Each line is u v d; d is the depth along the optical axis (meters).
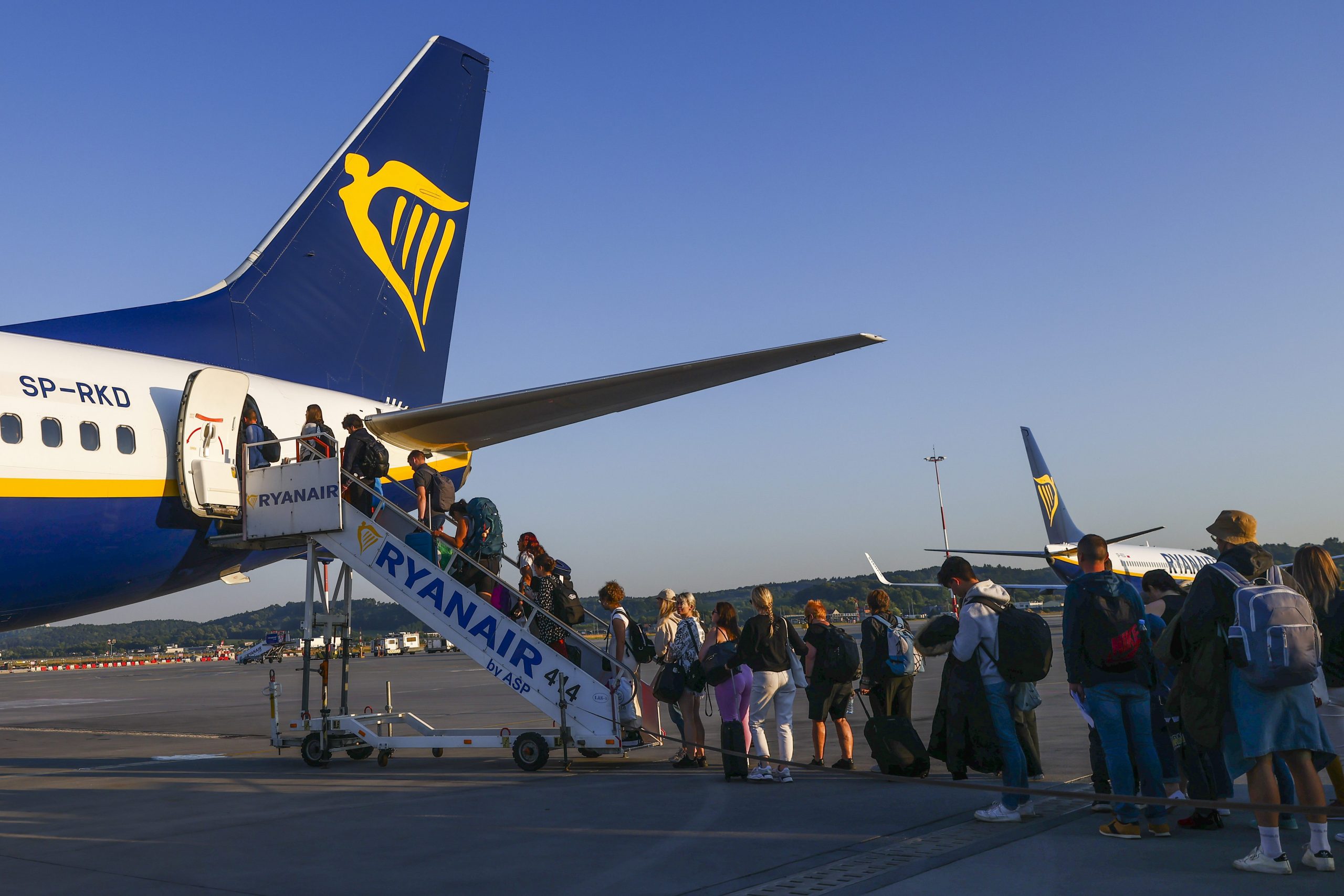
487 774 10.99
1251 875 5.96
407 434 13.85
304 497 12.48
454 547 12.63
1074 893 5.62
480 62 19.12
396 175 17.72
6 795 10.14
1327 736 6.32
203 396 12.68
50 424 11.50
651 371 11.82
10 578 11.45
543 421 13.48
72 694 34.66
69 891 6.07
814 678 10.84
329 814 8.55
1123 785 7.05
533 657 11.31
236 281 15.38
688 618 11.11
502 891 5.93
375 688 31.72
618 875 6.25
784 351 11.37
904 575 192.88
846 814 8.18
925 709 17.91
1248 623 6.02
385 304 17.39
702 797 9.11
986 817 7.69
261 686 36.41
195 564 13.62
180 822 8.30
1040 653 7.29
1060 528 57.31
